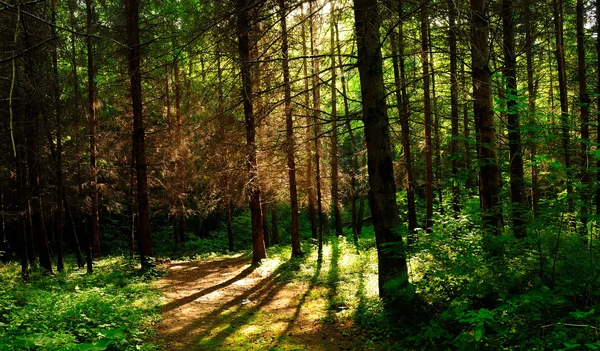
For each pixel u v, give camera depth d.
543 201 5.10
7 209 14.38
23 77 4.78
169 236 28.62
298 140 15.42
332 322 7.91
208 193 22.42
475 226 7.15
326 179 18.62
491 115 7.60
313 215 21.23
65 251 25.73
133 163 18.75
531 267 5.25
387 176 7.58
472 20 6.65
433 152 14.85
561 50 12.29
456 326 5.55
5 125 10.66
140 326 7.96
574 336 3.80
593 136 10.73
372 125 7.59
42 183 15.93
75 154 16.09
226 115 10.90
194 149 17.53
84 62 16.09
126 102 18.44
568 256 5.15
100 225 27.97
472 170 6.79
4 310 7.65
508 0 9.23
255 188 14.91
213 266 16.61
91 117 15.54
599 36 10.34
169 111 18.83
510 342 4.31
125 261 17.36
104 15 16.09
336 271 12.37
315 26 7.58
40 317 7.14
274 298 10.34
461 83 7.80
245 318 8.83
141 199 14.79
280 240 26.59
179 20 14.80
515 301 4.09
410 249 6.61
